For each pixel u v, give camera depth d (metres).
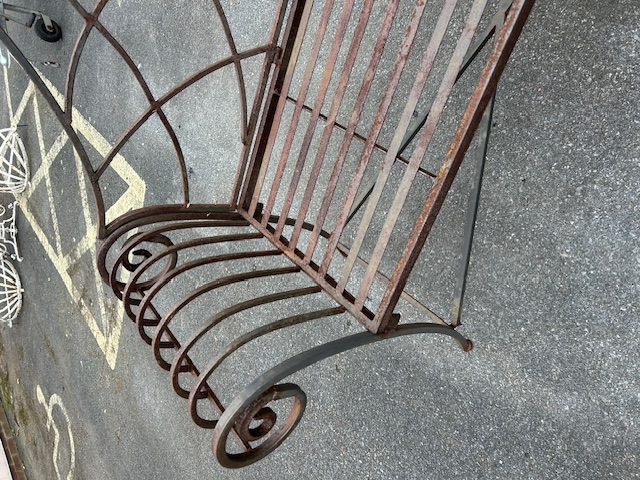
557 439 1.36
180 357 1.02
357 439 1.86
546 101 1.34
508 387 1.45
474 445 1.53
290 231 2.08
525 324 1.40
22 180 3.84
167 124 1.23
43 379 4.02
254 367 2.22
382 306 1.02
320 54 1.95
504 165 1.42
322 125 1.95
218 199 2.40
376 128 1.04
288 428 0.99
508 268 1.43
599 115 1.25
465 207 1.51
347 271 1.11
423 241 0.96
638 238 1.21
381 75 1.74
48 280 3.81
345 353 1.87
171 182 2.62
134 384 2.92
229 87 2.29
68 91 1.08
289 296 1.13
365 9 1.05
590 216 1.28
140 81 1.15
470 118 0.87
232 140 2.30
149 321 1.29
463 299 1.52
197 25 2.38
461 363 1.54
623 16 1.20
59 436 3.83
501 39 0.82
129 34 2.74
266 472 2.20
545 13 1.32
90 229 3.23
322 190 1.95
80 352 3.46
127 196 2.91
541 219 1.36
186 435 2.57
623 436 1.25
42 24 3.14
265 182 2.20
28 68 1.04
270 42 1.26
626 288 1.23
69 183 3.39
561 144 1.32
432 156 1.61
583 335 1.30
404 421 1.71
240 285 2.25
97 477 3.37
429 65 0.95
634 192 1.21
